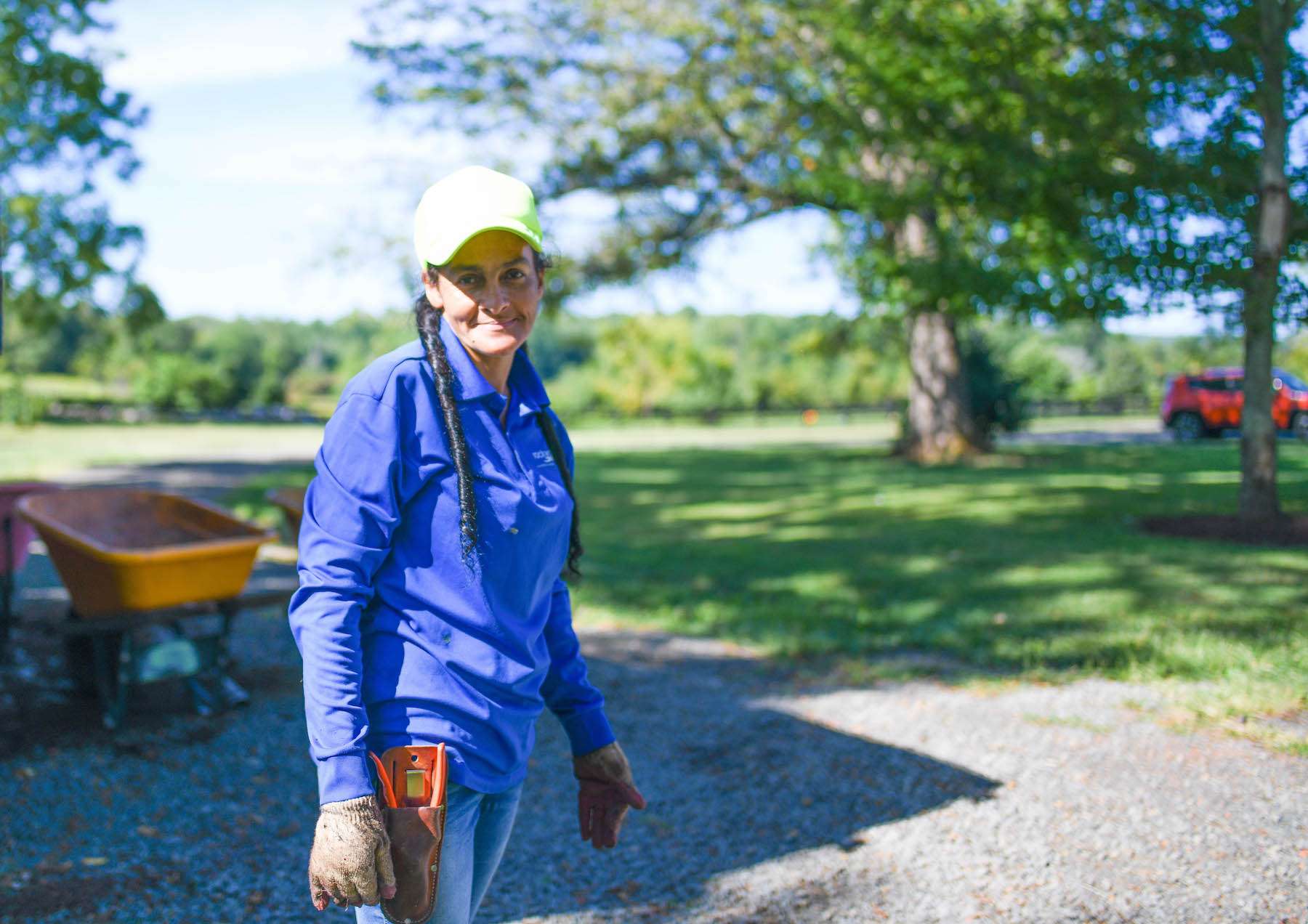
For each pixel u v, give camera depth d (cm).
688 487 1697
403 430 185
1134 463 1948
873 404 5147
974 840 361
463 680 188
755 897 330
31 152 1830
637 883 342
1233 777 402
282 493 700
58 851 364
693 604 775
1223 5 966
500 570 191
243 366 8388
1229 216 986
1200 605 689
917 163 1356
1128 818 371
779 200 1988
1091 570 833
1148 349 5966
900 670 577
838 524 1189
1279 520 1015
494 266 190
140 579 491
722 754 460
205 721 511
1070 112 1031
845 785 418
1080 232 1055
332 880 169
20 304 2064
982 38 1046
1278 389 2639
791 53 1738
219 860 359
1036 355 5153
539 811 404
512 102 1892
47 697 542
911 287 1171
